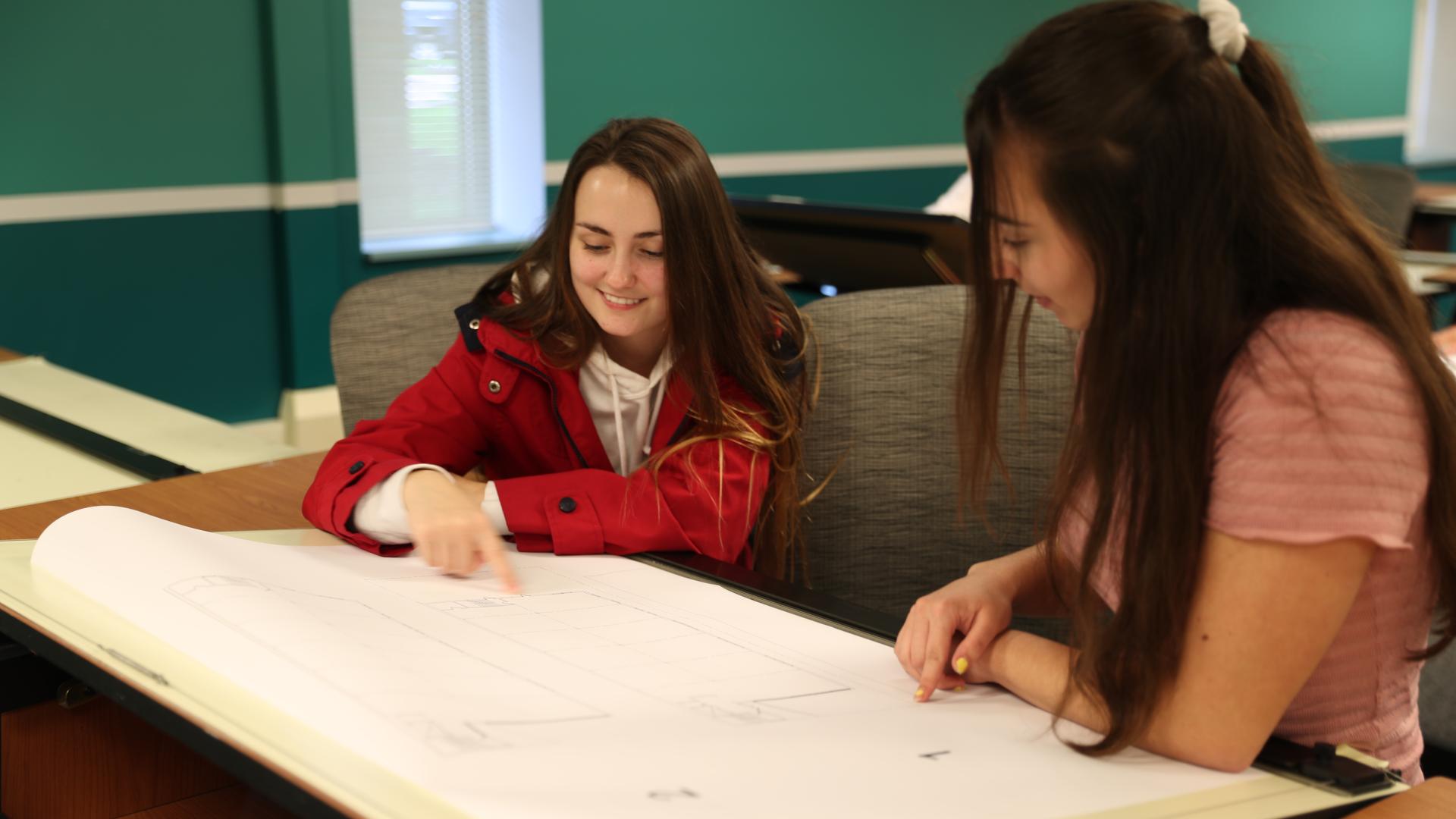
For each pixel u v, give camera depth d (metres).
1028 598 0.93
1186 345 0.69
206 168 3.85
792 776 0.66
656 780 0.63
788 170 5.14
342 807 0.60
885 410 1.42
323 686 0.71
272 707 0.70
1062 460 0.83
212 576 0.87
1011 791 0.66
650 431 1.34
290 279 4.00
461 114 4.46
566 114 4.48
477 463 1.35
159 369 3.87
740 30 4.88
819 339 1.43
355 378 1.59
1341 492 0.67
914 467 1.43
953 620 0.84
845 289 2.38
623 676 0.79
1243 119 0.69
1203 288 0.69
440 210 4.48
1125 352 0.70
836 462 1.42
